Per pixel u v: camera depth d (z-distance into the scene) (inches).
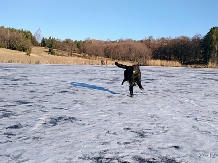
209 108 397.4
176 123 305.3
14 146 222.8
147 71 1296.8
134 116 336.2
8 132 260.7
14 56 2583.7
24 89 559.8
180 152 218.4
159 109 382.6
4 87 582.9
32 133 258.4
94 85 659.4
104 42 4643.2
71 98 462.6
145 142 240.2
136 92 554.9
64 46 4104.3
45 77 836.0
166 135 261.0
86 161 195.9
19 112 346.6
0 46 3442.4
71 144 230.1
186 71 1395.2
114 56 3582.7
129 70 481.1
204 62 2979.8
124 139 247.0
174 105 416.5
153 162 198.2
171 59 3700.8
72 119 314.7
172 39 3912.4
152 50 3858.3
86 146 226.4
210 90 613.0
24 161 193.2
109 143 235.3
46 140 238.8
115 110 369.7
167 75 1053.2
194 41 3567.9
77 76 909.2
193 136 259.3
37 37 4734.3
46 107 381.7
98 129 275.7
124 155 209.8
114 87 628.1
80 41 4490.7
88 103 419.2
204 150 223.5
